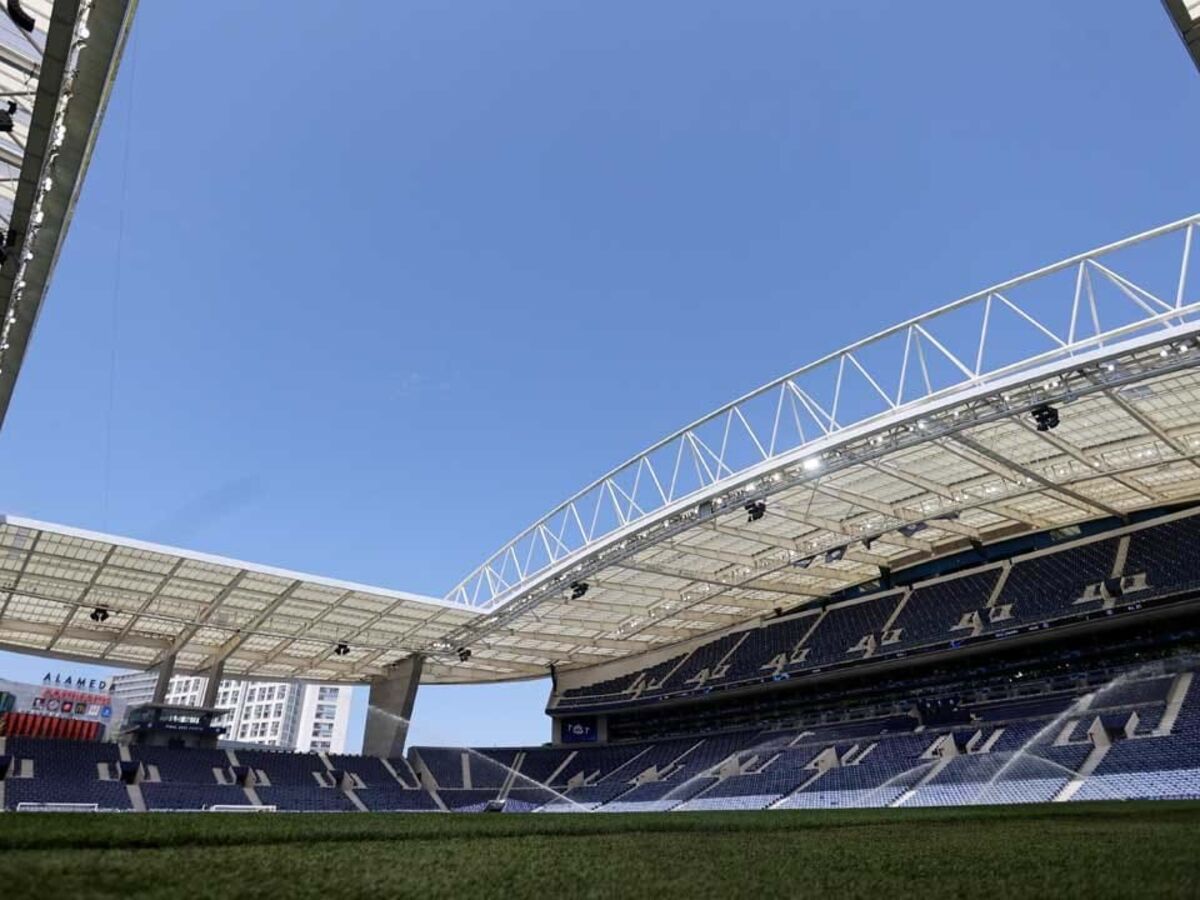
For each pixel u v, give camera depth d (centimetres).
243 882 378
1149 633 3728
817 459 3150
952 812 1670
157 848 519
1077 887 400
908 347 2959
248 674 5600
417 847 604
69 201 1667
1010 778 3375
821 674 4697
